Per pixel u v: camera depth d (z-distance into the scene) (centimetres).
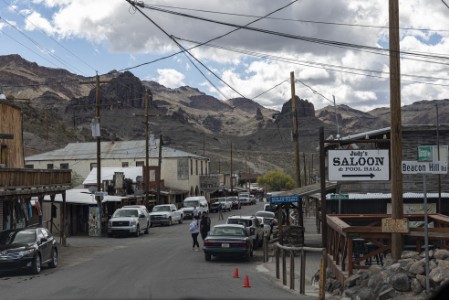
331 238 1769
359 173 1773
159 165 5747
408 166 1198
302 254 1430
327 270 1647
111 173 6056
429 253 1304
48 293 1380
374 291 1241
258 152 17225
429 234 1387
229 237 2327
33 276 1844
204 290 1402
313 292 1464
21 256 1841
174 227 4941
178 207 7144
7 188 2219
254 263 2286
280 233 2761
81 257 2553
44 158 7369
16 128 3350
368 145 2795
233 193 10375
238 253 2280
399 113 1429
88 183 5794
